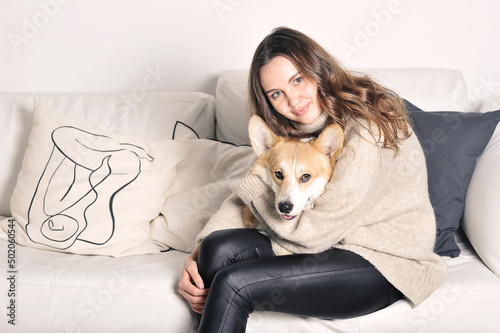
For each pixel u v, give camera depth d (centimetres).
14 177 217
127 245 178
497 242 148
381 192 140
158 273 153
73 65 248
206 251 137
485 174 160
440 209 165
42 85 250
